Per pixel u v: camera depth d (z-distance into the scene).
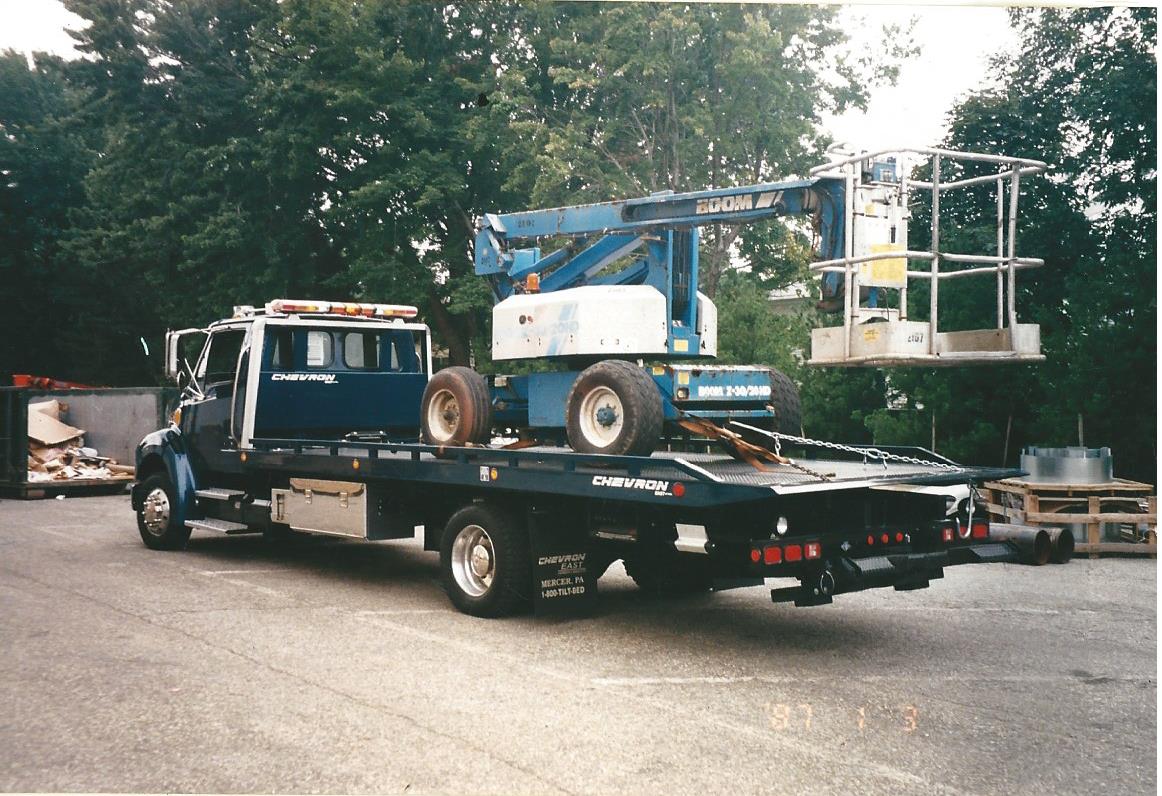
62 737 4.82
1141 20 13.65
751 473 6.60
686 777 4.38
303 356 10.21
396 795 4.18
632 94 20.52
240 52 24.98
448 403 8.50
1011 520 11.04
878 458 7.72
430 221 23.45
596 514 7.13
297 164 22.36
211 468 10.32
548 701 5.41
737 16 19.64
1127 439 12.19
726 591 8.63
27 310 34.28
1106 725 5.08
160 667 6.02
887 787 4.29
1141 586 8.92
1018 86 14.84
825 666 6.16
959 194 14.92
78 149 34.56
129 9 24.59
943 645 6.71
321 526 8.92
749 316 15.66
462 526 7.60
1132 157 14.17
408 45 22.98
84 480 16.84
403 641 6.71
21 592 8.34
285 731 4.91
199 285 25.25
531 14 22.56
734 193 7.62
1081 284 12.63
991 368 13.17
